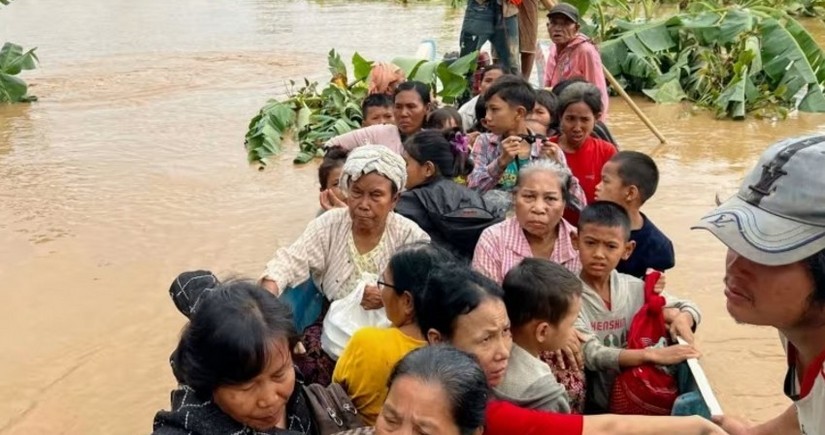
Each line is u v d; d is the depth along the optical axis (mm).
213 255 6613
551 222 3959
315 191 8180
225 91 12719
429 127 6262
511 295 3023
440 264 2850
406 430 2090
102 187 8320
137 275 6266
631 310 3789
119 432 4477
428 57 10938
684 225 7090
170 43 17406
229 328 2252
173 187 8312
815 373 2043
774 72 11195
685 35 12312
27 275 6273
